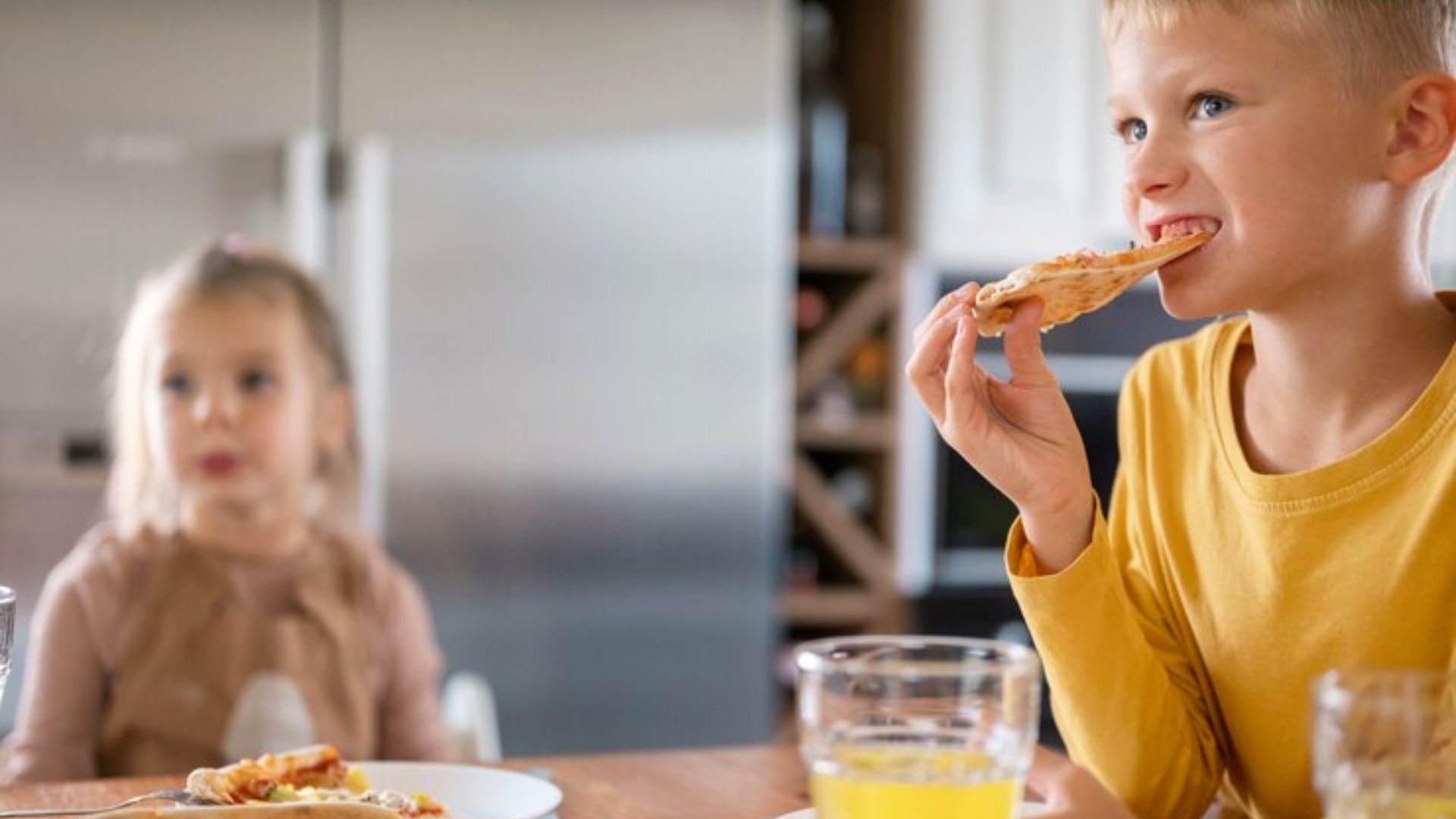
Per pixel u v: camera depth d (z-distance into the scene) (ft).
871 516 11.62
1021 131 11.23
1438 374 3.73
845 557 11.21
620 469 10.20
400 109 9.78
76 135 9.29
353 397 7.42
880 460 11.52
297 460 6.83
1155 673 3.78
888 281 11.21
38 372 9.23
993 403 3.61
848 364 11.48
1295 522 3.86
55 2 9.25
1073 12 11.34
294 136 9.59
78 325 9.28
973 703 2.67
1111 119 3.81
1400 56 3.56
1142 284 11.32
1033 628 3.68
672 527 10.29
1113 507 4.48
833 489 11.66
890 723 2.67
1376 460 3.76
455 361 9.87
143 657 6.34
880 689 2.68
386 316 9.74
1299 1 3.48
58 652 6.29
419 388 9.81
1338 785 2.42
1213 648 4.02
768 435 10.49
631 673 10.25
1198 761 3.87
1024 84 11.24
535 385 10.03
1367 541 3.77
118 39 9.35
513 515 10.00
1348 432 3.88
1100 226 11.37
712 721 10.40
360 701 6.58
